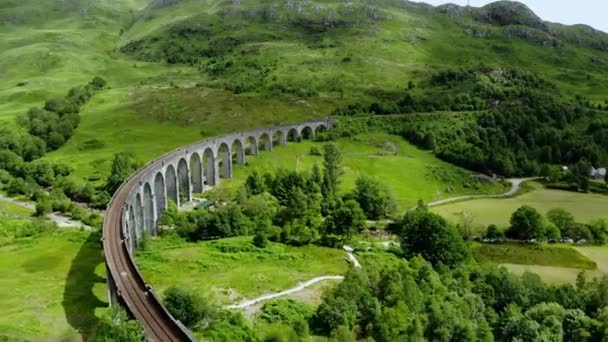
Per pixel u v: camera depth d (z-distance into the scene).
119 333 51.66
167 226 119.31
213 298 76.62
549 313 75.50
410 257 102.31
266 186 146.50
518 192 174.62
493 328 75.25
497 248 118.94
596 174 195.50
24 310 71.69
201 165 152.88
